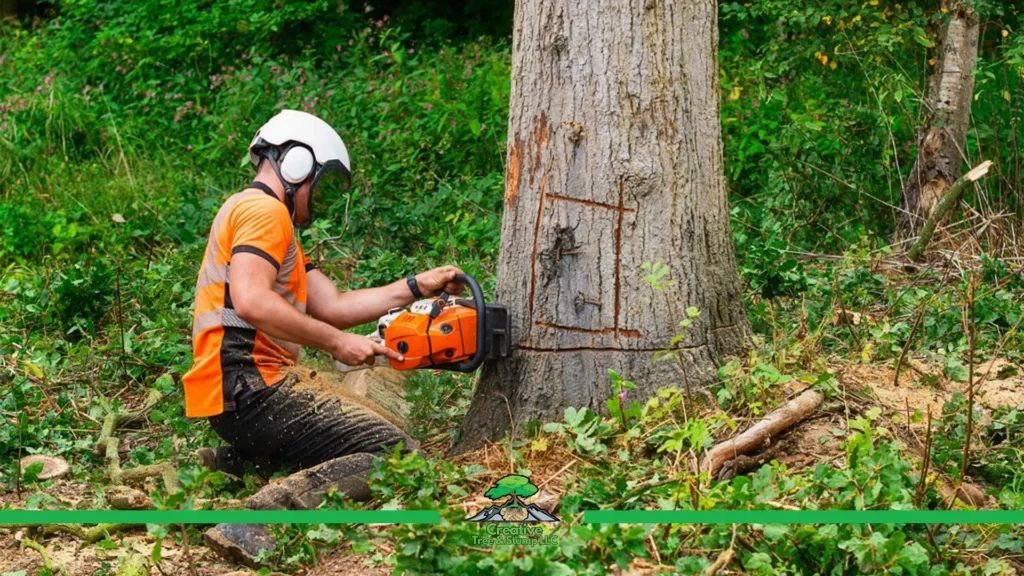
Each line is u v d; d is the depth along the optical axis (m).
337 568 3.77
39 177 10.00
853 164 8.49
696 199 4.38
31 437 5.14
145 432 5.39
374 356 4.18
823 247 8.10
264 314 4.03
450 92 9.88
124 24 12.55
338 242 7.87
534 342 4.38
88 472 4.99
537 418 4.37
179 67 12.27
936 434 4.30
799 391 4.43
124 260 8.15
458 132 9.35
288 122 4.34
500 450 4.32
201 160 10.20
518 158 4.40
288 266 4.24
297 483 4.03
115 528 4.16
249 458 4.51
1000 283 6.55
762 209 8.34
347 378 5.12
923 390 4.91
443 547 3.25
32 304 6.73
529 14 4.35
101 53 12.27
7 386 5.66
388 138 9.27
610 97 4.23
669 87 4.27
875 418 4.22
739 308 4.61
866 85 8.77
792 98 8.99
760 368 4.20
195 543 4.10
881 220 8.67
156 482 4.73
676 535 3.54
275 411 4.22
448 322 4.18
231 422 4.24
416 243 8.12
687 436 3.78
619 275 4.29
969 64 8.15
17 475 4.64
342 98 10.32
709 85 4.44
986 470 4.30
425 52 12.12
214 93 11.72
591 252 4.29
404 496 4.07
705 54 4.41
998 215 7.33
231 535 3.87
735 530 3.38
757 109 9.07
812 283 6.37
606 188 4.26
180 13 12.39
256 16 11.93
